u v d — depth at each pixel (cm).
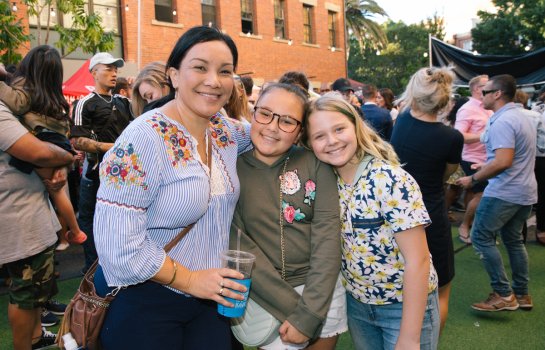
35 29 942
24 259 241
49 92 251
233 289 158
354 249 182
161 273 147
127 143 142
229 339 181
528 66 765
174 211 150
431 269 189
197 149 161
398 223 168
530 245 541
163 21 1166
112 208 140
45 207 252
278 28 1520
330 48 1703
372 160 179
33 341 291
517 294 366
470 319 352
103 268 147
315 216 182
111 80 388
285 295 178
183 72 152
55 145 244
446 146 246
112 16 1073
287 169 187
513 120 337
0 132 221
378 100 798
